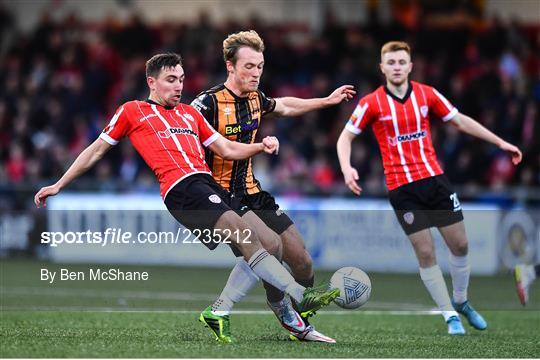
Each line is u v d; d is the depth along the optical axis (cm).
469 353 2122
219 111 2317
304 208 4316
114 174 5453
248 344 2166
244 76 2297
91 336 2273
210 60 5984
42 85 6069
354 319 2938
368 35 6050
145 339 2222
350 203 4750
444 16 6562
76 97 5903
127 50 6262
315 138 5459
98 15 6906
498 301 3344
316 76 5903
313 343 2239
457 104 5478
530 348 2252
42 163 5528
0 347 2025
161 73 2206
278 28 6272
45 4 6981
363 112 2645
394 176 2648
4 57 6525
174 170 2169
